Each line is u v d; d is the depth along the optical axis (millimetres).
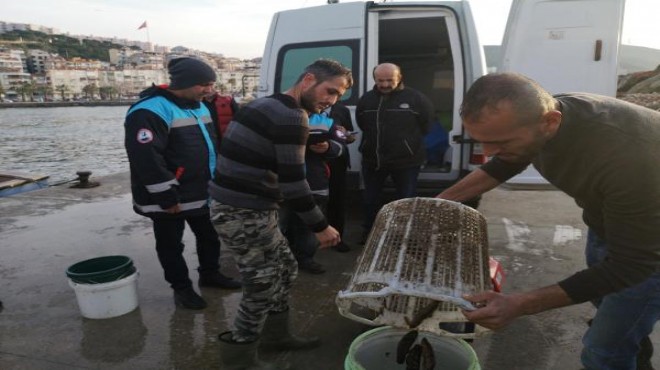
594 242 2256
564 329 2938
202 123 3197
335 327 2986
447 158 4758
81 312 3166
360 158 4555
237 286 3598
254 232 2240
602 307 1818
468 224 1862
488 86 1332
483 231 1915
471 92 1375
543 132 1391
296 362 2605
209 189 2303
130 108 2994
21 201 6402
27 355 2717
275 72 4633
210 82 3102
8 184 8102
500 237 4688
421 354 1865
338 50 4426
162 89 3039
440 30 5168
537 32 3844
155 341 2861
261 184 2213
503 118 1312
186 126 3082
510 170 2092
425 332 2029
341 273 3828
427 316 1854
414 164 4047
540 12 3814
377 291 1724
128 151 2920
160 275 3871
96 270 3316
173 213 3025
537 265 3979
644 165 1362
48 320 3127
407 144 3973
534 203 6012
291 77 4590
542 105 1332
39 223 5348
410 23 4941
